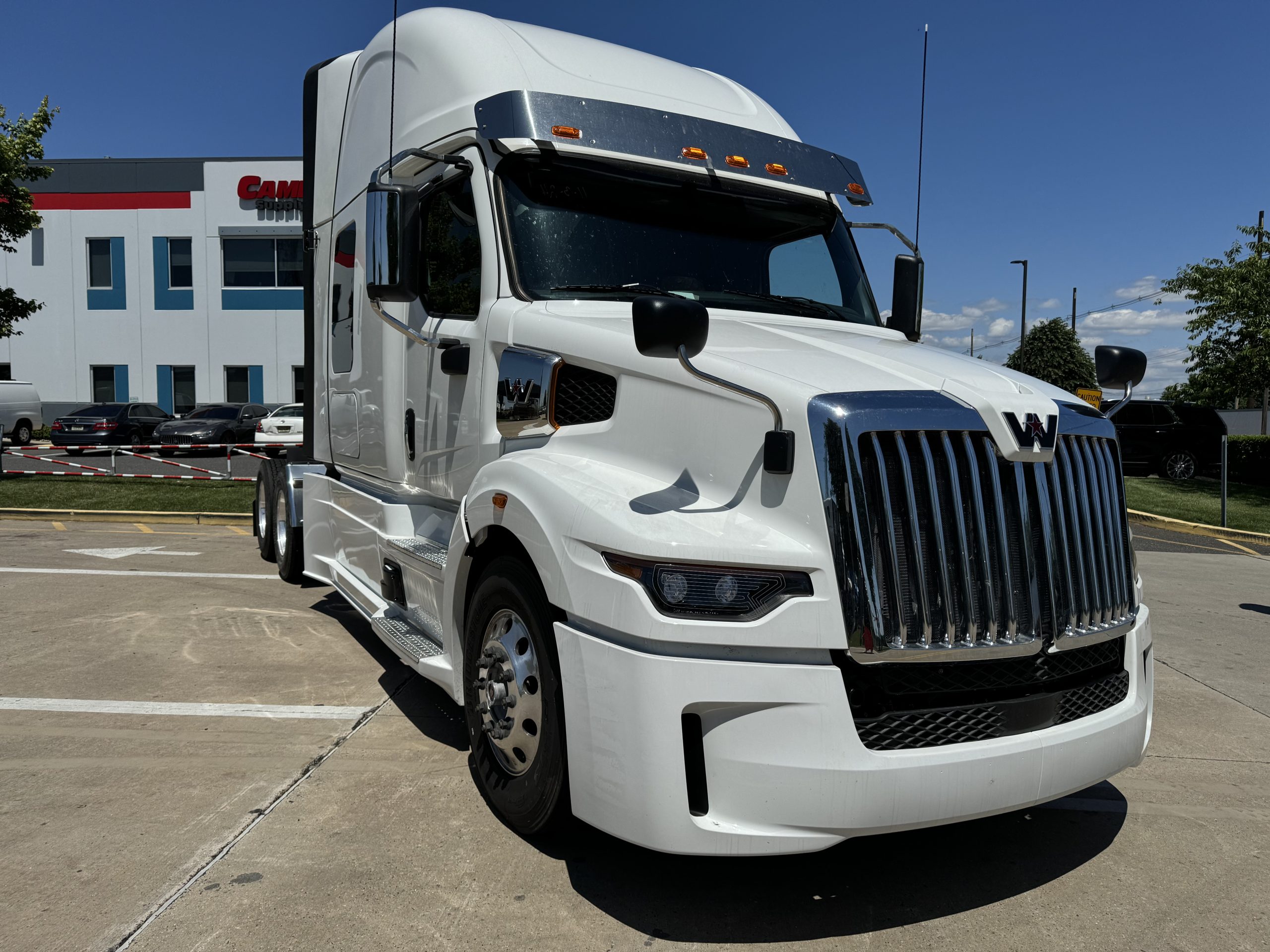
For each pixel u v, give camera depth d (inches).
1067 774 115.7
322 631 253.9
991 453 112.6
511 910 115.0
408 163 182.7
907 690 109.2
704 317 109.7
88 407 1040.8
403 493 197.5
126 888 118.0
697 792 108.6
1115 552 127.4
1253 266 781.9
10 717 182.2
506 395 150.6
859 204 189.9
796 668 103.8
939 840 139.6
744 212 175.5
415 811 142.2
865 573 104.7
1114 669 129.7
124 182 1225.4
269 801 144.9
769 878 125.3
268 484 333.1
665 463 122.8
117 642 238.8
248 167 1212.5
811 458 106.8
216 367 1242.6
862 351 132.4
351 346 231.9
